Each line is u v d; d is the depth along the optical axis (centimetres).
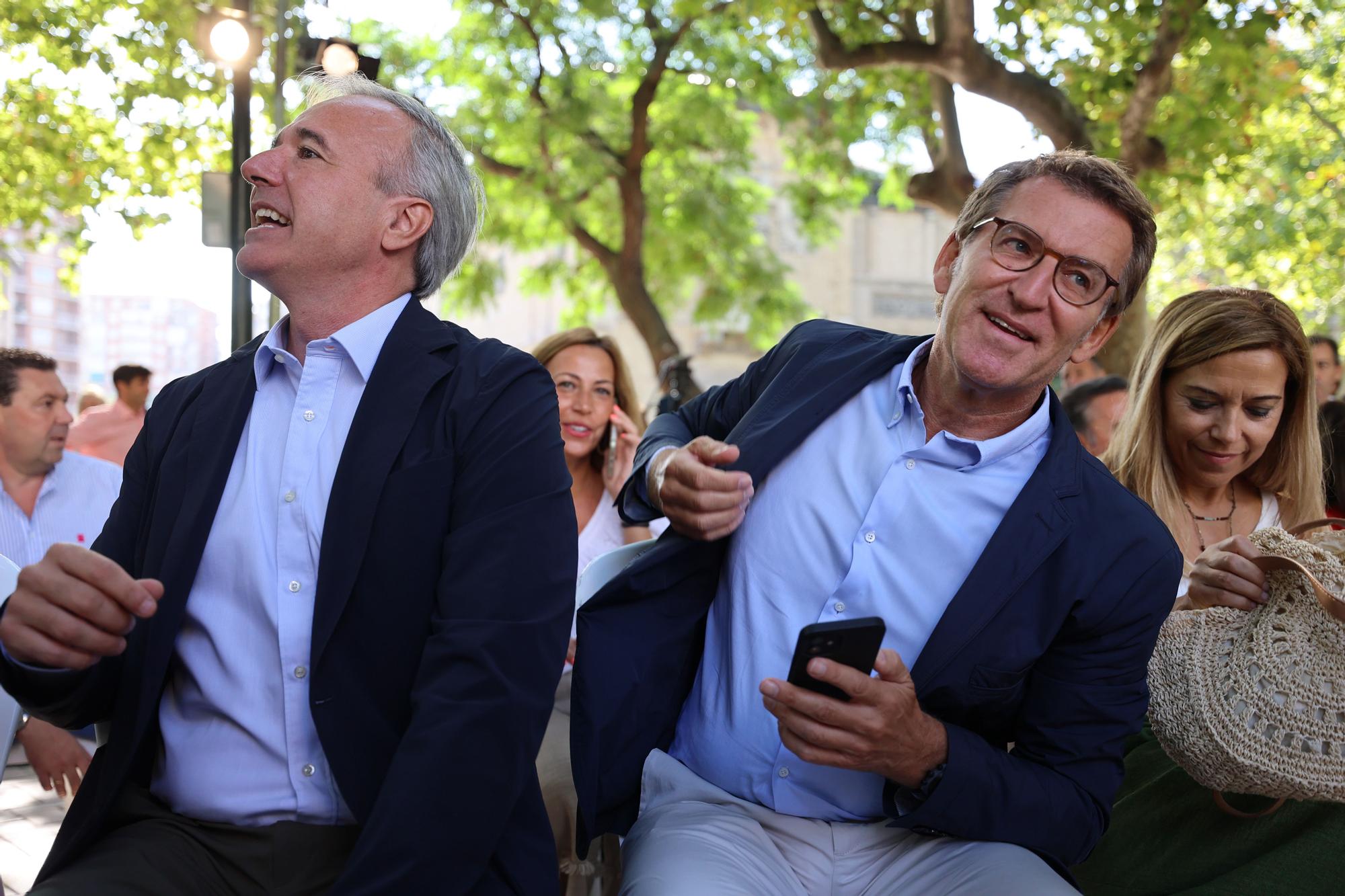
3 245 1157
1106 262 188
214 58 638
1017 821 187
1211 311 250
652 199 1458
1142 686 197
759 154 2416
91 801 182
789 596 202
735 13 1142
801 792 202
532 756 170
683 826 199
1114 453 273
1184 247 1523
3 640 157
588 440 370
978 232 194
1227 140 979
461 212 201
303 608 175
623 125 1377
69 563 154
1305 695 208
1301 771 207
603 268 1377
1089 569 190
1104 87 924
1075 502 193
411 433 180
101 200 1073
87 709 181
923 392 206
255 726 175
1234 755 211
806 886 201
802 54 1262
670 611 210
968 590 190
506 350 192
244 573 177
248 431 185
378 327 187
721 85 1305
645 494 214
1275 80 984
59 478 450
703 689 211
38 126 1041
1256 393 245
